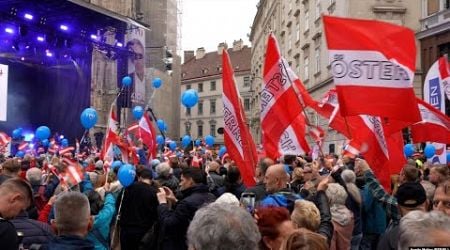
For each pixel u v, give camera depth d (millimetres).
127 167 6168
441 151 9969
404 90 5406
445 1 24703
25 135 21703
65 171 6379
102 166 9859
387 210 5762
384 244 3953
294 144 7039
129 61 26688
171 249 5539
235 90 6711
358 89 5438
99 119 31344
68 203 3668
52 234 4242
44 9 21156
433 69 10680
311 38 34438
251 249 2412
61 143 18781
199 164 10656
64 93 24875
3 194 3732
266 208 3561
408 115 5422
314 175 7199
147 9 39281
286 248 2555
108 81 32062
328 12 30219
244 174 6551
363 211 6570
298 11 38906
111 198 5859
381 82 5434
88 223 3771
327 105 8594
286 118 6938
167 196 6336
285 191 5199
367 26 5477
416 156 13250
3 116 20516
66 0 20719
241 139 6621
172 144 16125
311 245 2488
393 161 6895
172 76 43094
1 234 3363
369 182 5996
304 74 36688
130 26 26219
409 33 5457
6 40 21078
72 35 23078
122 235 6383
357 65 5461
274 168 5238
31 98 24250
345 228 5781
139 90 27469
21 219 4195
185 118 84062
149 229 6383
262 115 7098
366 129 6316
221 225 2396
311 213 4031
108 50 25406
